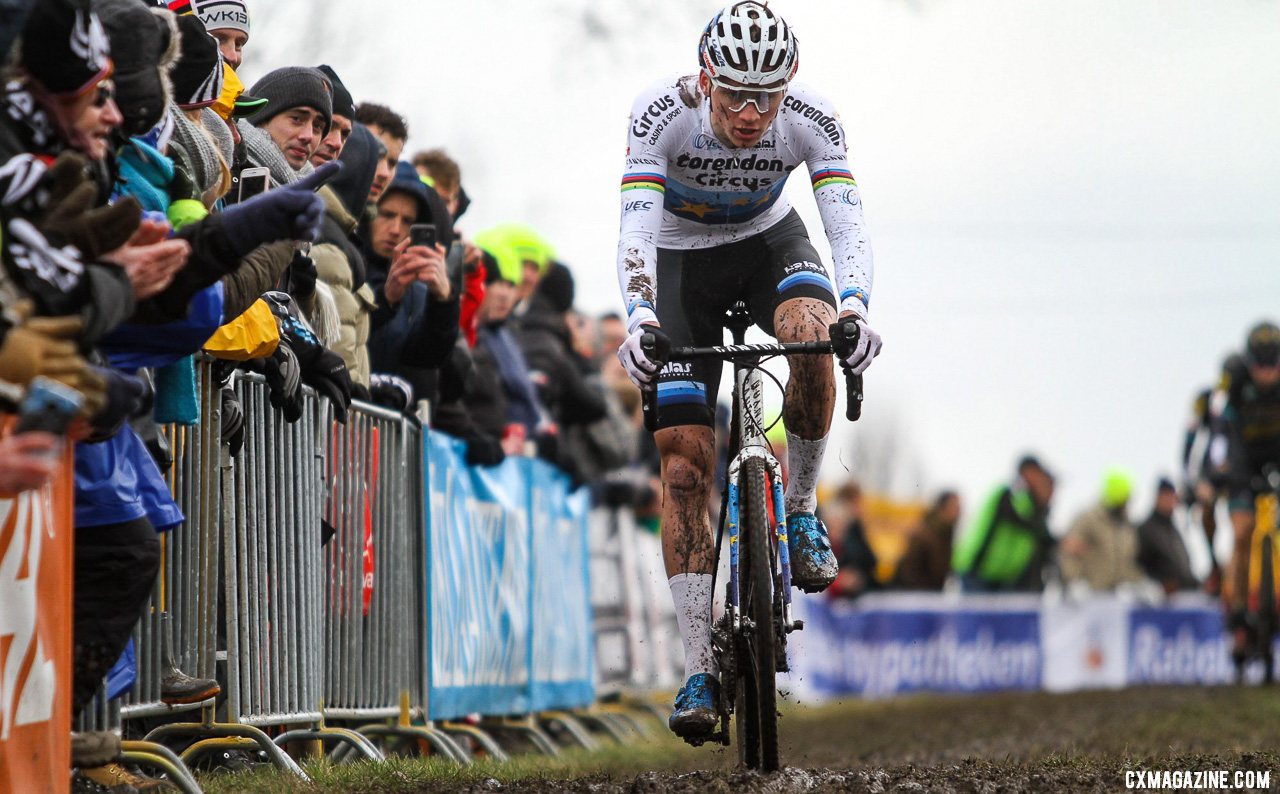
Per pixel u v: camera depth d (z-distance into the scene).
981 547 52.06
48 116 10.84
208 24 17.12
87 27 10.64
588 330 33.50
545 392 28.28
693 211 15.59
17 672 10.09
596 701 31.02
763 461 13.96
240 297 13.04
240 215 11.73
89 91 10.85
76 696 11.72
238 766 14.99
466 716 21.80
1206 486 38.66
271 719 15.87
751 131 14.36
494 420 24.31
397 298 19.73
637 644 33.69
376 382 19.67
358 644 18.38
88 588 11.76
